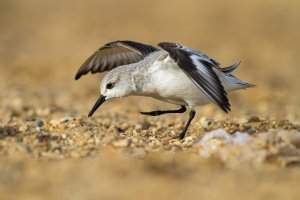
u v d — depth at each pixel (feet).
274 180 31.19
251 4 127.34
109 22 121.49
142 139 40.75
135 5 131.64
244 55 100.42
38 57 94.48
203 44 107.65
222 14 124.26
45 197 29.37
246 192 29.63
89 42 107.34
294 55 100.63
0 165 33.76
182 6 129.29
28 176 32.07
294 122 48.11
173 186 30.55
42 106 60.49
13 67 87.76
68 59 92.43
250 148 34.58
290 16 121.39
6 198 29.25
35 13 128.26
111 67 48.70
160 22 121.60
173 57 38.68
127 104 65.10
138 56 47.75
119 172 32.48
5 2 133.18
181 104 41.91
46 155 35.91
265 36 111.86
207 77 38.11
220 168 33.53
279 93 74.90
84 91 72.59
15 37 112.27
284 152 34.35
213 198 29.01
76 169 33.04
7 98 65.92
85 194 29.68
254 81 81.92
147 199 29.09
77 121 44.21
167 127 46.39
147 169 32.96
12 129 40.22
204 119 47.50
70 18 123.95
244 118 49.16
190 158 34.83
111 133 41.04
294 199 28.71
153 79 40.34
